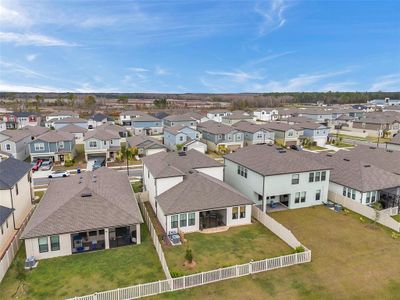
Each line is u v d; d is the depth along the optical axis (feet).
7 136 189.57
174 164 116.37
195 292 63.57
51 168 170.91
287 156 118.62
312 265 73.46
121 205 88.58
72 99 552.82
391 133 294.87
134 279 67.97
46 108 483.92
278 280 67.56
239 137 230.27
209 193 96.63
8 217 84.17
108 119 339.77
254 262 69.87
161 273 70.38
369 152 145.48
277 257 72.23
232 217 96.12
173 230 90.12
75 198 86.07
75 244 82.43
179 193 95.40
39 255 76.02
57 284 65.92
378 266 73.20
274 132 255.29
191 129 237.45
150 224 91.61
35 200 119.55
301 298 61.67
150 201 114.11
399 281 67.26
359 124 318.65
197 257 77.25
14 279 67.92
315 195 114.01
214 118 375.66
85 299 58.95
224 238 87.76
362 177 112.68
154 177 100.32
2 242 79.56
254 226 96.22
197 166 118.01
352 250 80.74
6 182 89.04
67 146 185.78
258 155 123.03
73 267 72.54
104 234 83.46
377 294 63.05
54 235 75.87
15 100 582.35
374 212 99.25
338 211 107.65
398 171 125.59
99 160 186.09
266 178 105.50
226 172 134.31
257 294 62.80
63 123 288.71
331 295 62.59
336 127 339.98
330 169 113.50
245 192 119.44
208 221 98.78
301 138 252.42
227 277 68.08
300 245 77.97
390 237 88.22
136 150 195.42
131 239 85.51
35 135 217.36
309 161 116.06
